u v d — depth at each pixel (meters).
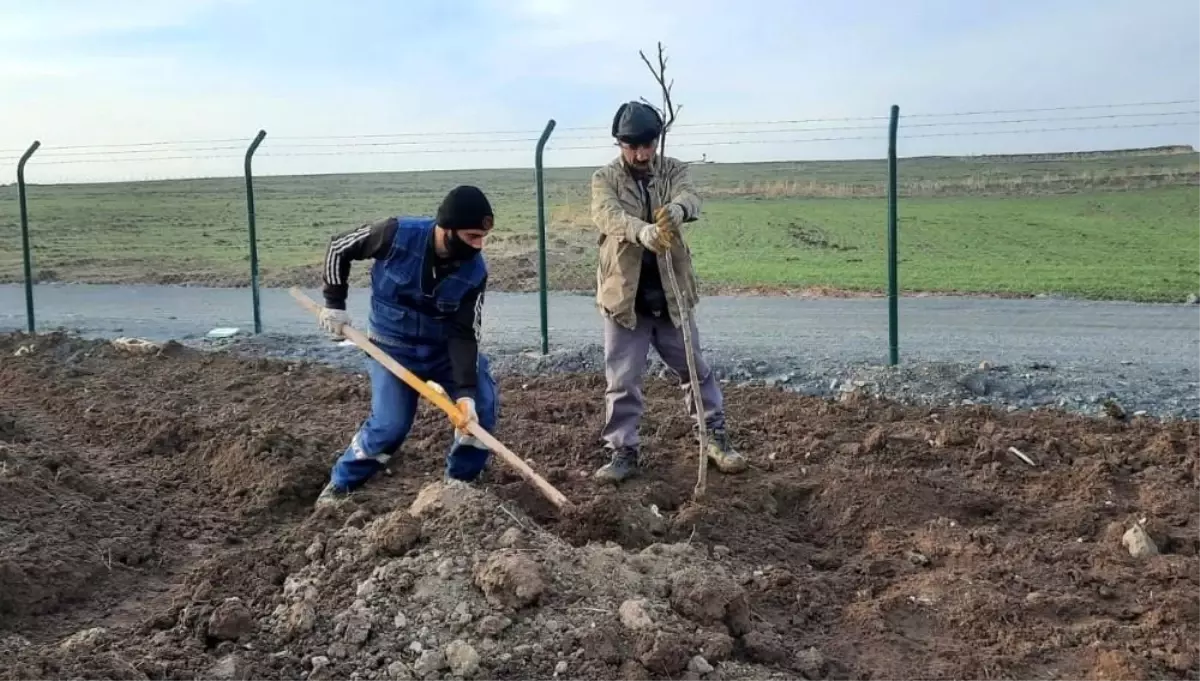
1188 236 23.98
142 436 7.15
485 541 4.32
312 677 3.67
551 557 4.20
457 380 5.14
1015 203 31.86
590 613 3.93
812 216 30.23
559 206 29.89
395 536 4.38
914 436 6.68
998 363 9.24
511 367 9.46
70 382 8.93
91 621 4.46
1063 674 3.90
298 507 5.87
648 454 6.46
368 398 8.23
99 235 29.97
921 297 15.91
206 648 3.92
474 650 3.71
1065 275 18.11
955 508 5.54
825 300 15.77
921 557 4.96
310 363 9.81
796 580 4.62
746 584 4.58
